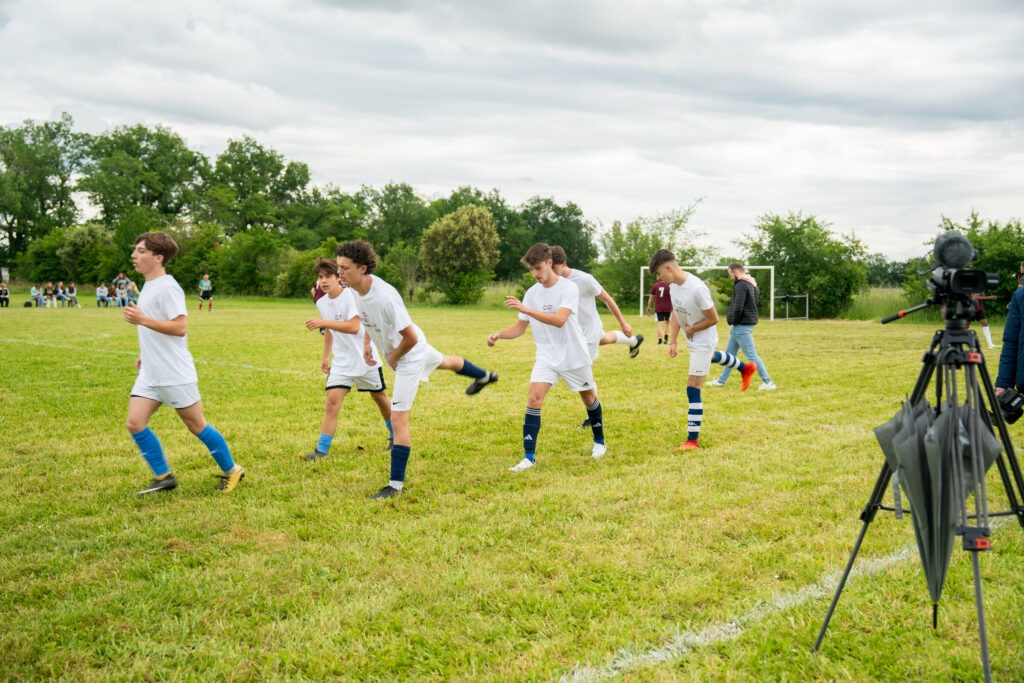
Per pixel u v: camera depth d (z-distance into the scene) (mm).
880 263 27656
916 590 3346
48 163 72250
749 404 8422
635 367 11898
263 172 76375
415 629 3074
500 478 5453
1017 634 2924
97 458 6043
